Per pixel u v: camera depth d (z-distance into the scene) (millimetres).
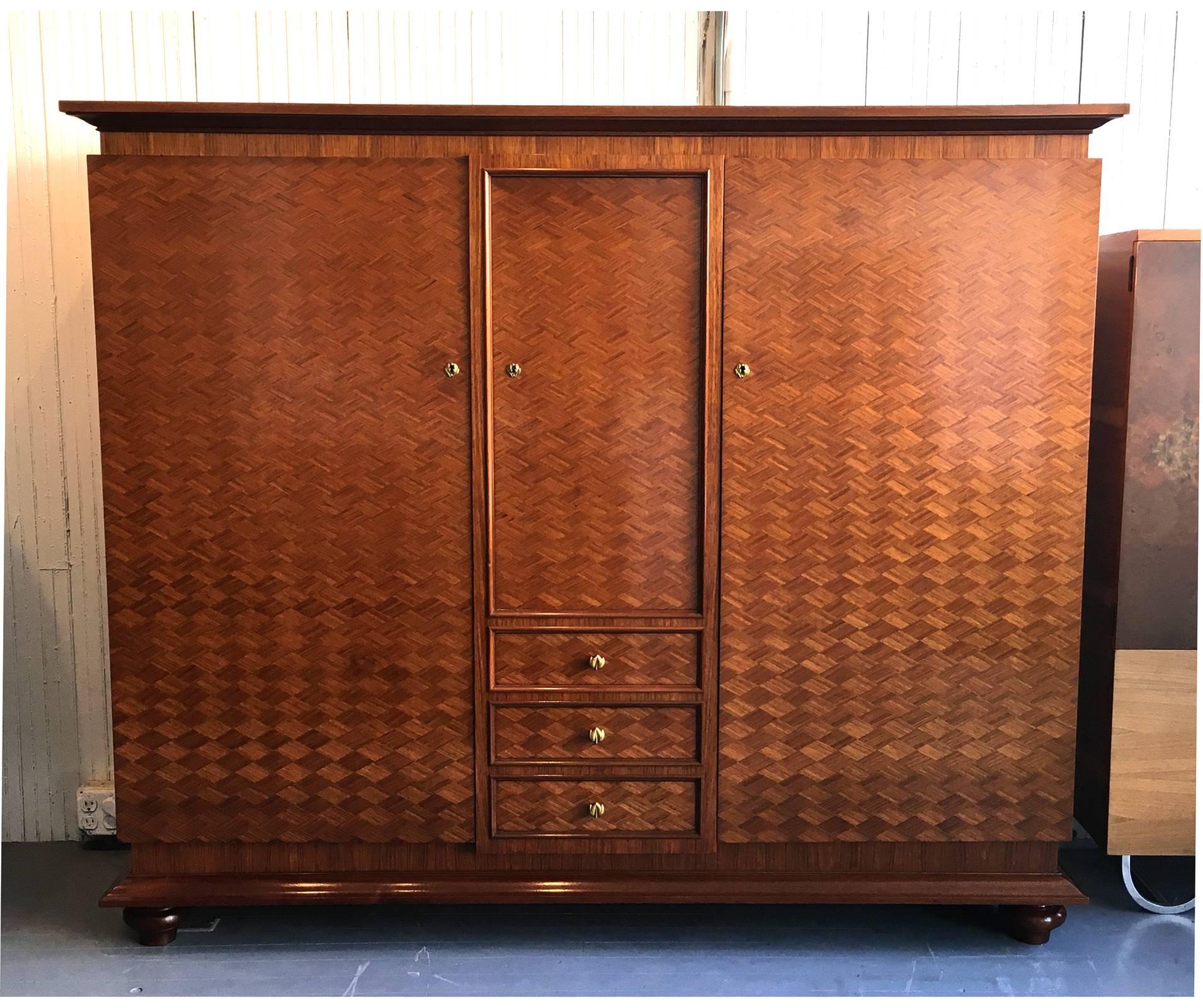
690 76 2754
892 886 2262
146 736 2248
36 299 2717
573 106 2061
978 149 2123
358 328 2154
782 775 2254
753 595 2209
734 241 2127
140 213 2119
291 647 2229
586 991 2141
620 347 2164
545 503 2201
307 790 2264
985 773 2254
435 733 2250
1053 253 2129
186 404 2168
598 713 2254
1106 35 2742
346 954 2289
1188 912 2486
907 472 2180
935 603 2211
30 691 2838
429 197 2121
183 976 2201
